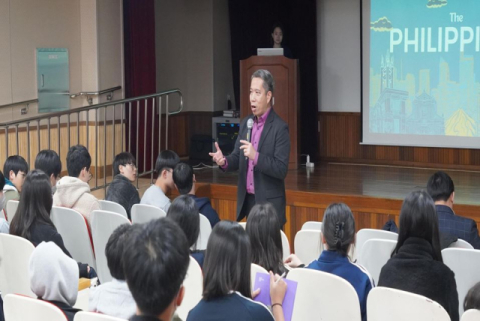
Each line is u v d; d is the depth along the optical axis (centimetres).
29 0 770
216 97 1026
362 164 932
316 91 948
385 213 646
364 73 913
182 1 1015
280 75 828
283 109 836
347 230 289
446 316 244
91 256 423
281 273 295
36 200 351
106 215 400
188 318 217
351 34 937
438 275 269
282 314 245
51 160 457
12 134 757
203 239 425
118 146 866
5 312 248
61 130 816
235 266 217
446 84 870
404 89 893
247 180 466
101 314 213
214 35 1015
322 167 888
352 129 942
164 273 150
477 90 854
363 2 904
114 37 848
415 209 279
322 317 280
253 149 436
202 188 726
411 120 893
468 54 855
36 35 779
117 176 496
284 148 450
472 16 849
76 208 431
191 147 980
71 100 823
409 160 906
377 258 361
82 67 834
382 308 259
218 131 952
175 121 1007
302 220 687
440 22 866
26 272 342
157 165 482
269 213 296
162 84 985
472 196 657
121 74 862
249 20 989
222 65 1034
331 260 291
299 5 943
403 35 888
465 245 366
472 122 861
